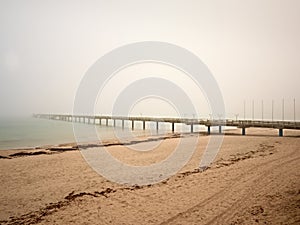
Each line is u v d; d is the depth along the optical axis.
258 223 6.77
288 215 7.09
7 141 29.23
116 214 7.64
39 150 20.06
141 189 9.91
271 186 9.62
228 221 6.98
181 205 8.22
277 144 20.39
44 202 8.62
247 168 12.48
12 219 7.34
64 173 12.36
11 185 10.45
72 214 7.66
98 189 9.96
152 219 7.27
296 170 11.80
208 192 9.31
